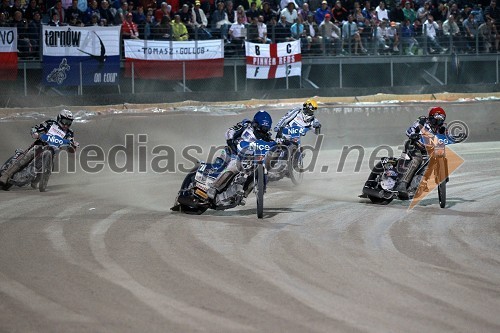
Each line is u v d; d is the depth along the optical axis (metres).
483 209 24.12
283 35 49.16
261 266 16.34
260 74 47.22
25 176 28.16
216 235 19.64
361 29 51.78
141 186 29.50
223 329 12.20
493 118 47.97
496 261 17.17
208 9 50.03
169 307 13.36
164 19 45.62
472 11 56.34
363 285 14.88
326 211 23.66
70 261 16.75
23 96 41.31
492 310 13.41
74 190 28.31
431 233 20.28
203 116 40.91
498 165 35.44
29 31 42.38
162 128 39.47
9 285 14.77
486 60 53.75
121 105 42.91
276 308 13.33
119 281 15.07
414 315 13.03
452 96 51.53
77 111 40.78
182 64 44.97
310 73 50.38
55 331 12.07
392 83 51.69
